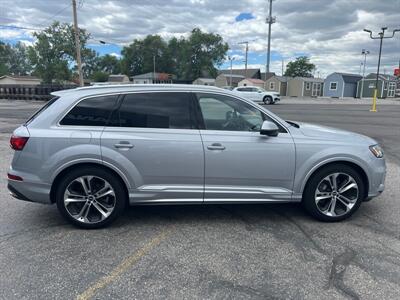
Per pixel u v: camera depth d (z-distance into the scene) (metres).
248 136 4.12
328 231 4.09
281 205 4.95
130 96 4.12
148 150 3.99
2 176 6.39
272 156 4.12
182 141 4.03
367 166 4.26
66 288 2.96
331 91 66.56
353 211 4.35
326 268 3.27
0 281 3.05
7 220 4.39
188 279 3.10
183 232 4.06
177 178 4.09
